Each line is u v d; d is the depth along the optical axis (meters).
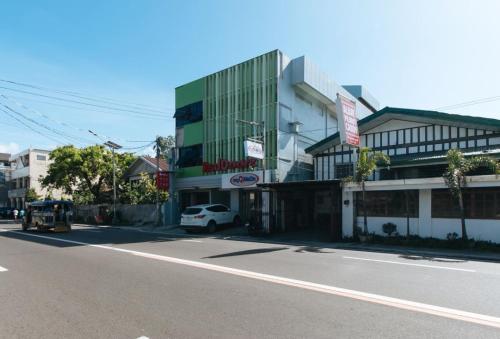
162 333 5.11
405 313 5.91
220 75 30.39
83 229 28.12
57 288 7.84
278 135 26.39
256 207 26.02
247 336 4.96
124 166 43.72
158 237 20.55
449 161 15.81
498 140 19.36
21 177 63.75
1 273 9.56
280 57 27.14
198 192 32.03
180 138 33.06
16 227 30.06
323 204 26.11
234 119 29.00
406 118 22.25
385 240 16.98
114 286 7.93
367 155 18.61
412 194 17.48
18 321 5.75
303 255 12.78
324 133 32.78
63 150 41.66
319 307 6.25
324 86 30.69
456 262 11.51
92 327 5.41
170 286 7.85
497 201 15.12
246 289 7.52
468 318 5.66
